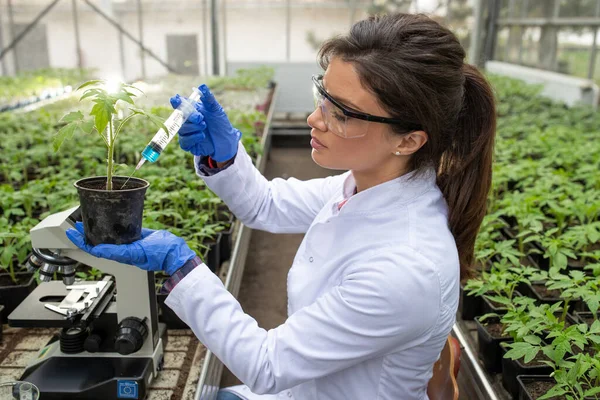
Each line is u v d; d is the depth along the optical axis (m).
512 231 3.32
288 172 7.02
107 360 1.62
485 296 2.31
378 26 1.24
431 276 1.23
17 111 5.63
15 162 3.95
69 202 2.85
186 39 9.45
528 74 8.46
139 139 4.15
